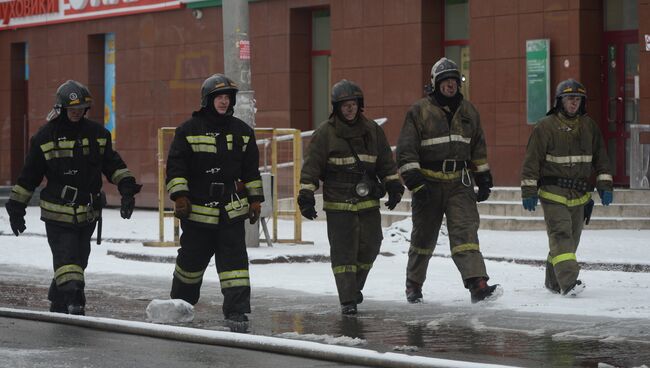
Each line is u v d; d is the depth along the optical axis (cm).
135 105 4778
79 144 1773
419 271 1922
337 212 1809
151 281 2305
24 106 5450
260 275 2373
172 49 4609
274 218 2995
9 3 5303
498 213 3400
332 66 4088
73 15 5006
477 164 1919
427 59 3853
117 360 1399
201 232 1736
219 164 1717
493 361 1366
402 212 3597
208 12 4462
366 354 1359
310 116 4269
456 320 1712
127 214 1794
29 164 1778
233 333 1530
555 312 1777
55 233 1781
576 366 1333
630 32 3497
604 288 2070
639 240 2894
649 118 3353
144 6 4691
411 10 3859
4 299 2047
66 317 1711
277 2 4247
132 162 4797
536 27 3562
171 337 1566
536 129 1986
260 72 4309
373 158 1830
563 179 1984
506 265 2494
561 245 1972
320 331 1627
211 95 1716
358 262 1848
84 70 5000
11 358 1409
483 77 3678
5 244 3198
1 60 5425
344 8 4044
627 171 3525
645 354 1408
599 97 3544
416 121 1883
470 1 3703
